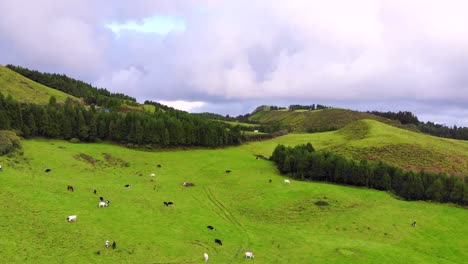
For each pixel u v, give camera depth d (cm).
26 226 5450
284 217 7844
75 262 4666
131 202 7669
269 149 16962
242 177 11100
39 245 4962
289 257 5712
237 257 5584
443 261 5938
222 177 11012
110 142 14088
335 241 6519
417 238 7006
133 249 5300
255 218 7781
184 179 10588
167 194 8931
